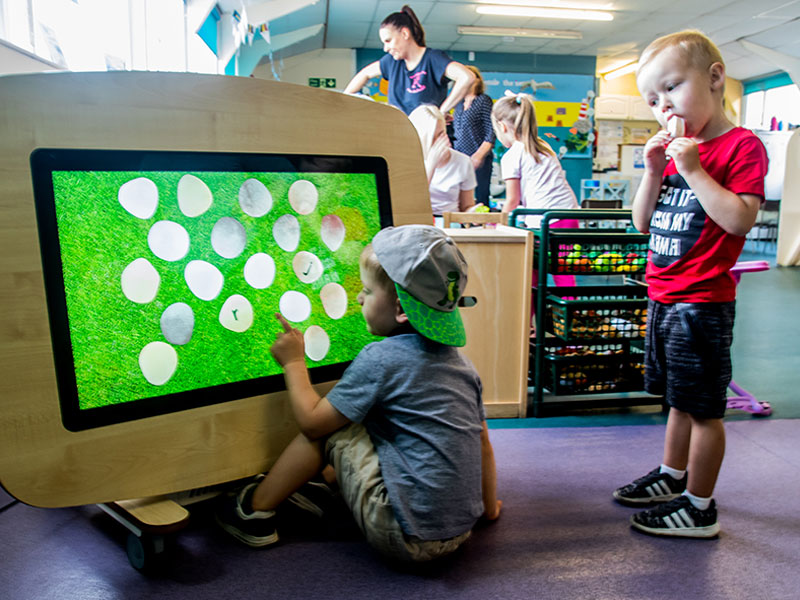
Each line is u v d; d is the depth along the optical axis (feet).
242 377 4.02
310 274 4.33
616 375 7.24
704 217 4.17
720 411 4.19
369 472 3.78
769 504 4.77
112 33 8.57
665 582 3.74
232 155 3.97
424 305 3.73
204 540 4.21
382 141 4.65
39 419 3.31
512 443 6.07
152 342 3.69
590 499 4.85
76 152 3.41
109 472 3.54
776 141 26.99
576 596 3.59
